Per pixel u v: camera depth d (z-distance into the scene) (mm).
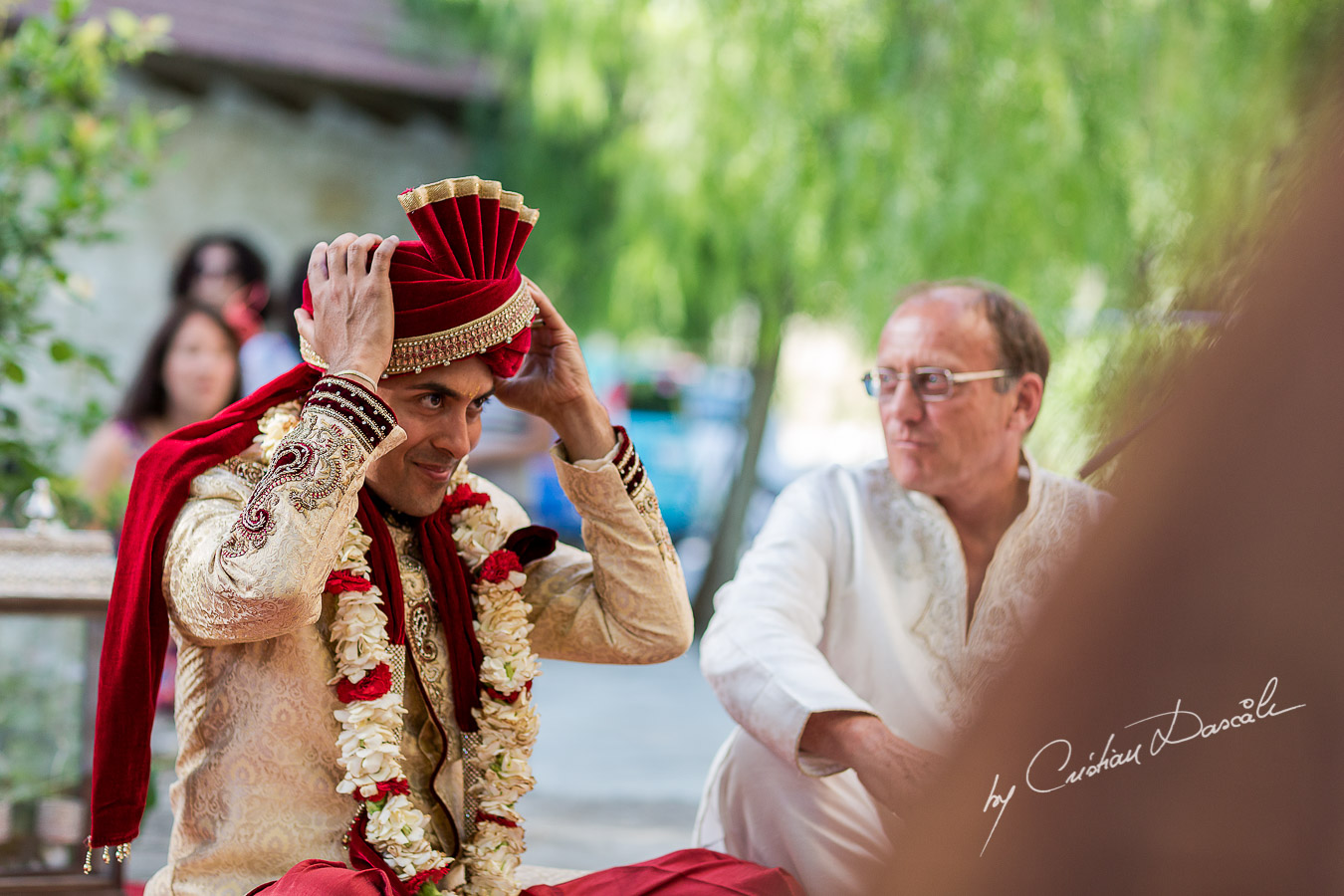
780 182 8086
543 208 10430
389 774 1702
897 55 7582
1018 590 1874
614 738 6715
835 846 2346
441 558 1911
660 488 12352
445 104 10742
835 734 2158
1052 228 7258
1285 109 381
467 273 1772
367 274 1725
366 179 10812
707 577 10367
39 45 4133
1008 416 2406
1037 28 7406
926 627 2430
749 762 2424
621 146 9289
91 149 4180
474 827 1874
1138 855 417
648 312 9594
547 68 9375
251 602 1571
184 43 9570
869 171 7613
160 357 5082
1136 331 422
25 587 2803
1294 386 378
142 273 9719
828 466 2586
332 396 1648
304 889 1566
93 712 2967
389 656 1786
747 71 8227
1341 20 373
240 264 5984
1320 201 370
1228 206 393
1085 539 426
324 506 1606
